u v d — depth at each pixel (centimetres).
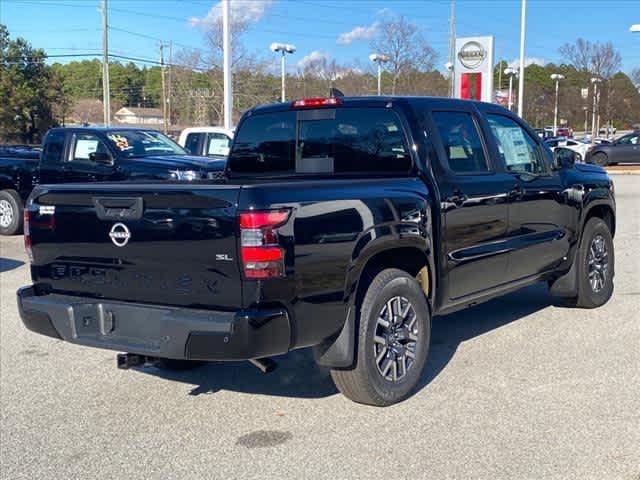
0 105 5606
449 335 677
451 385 542
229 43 2081
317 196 439
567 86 7131
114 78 10000
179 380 575
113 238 452
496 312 762
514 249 614
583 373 562
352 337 468
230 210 409
